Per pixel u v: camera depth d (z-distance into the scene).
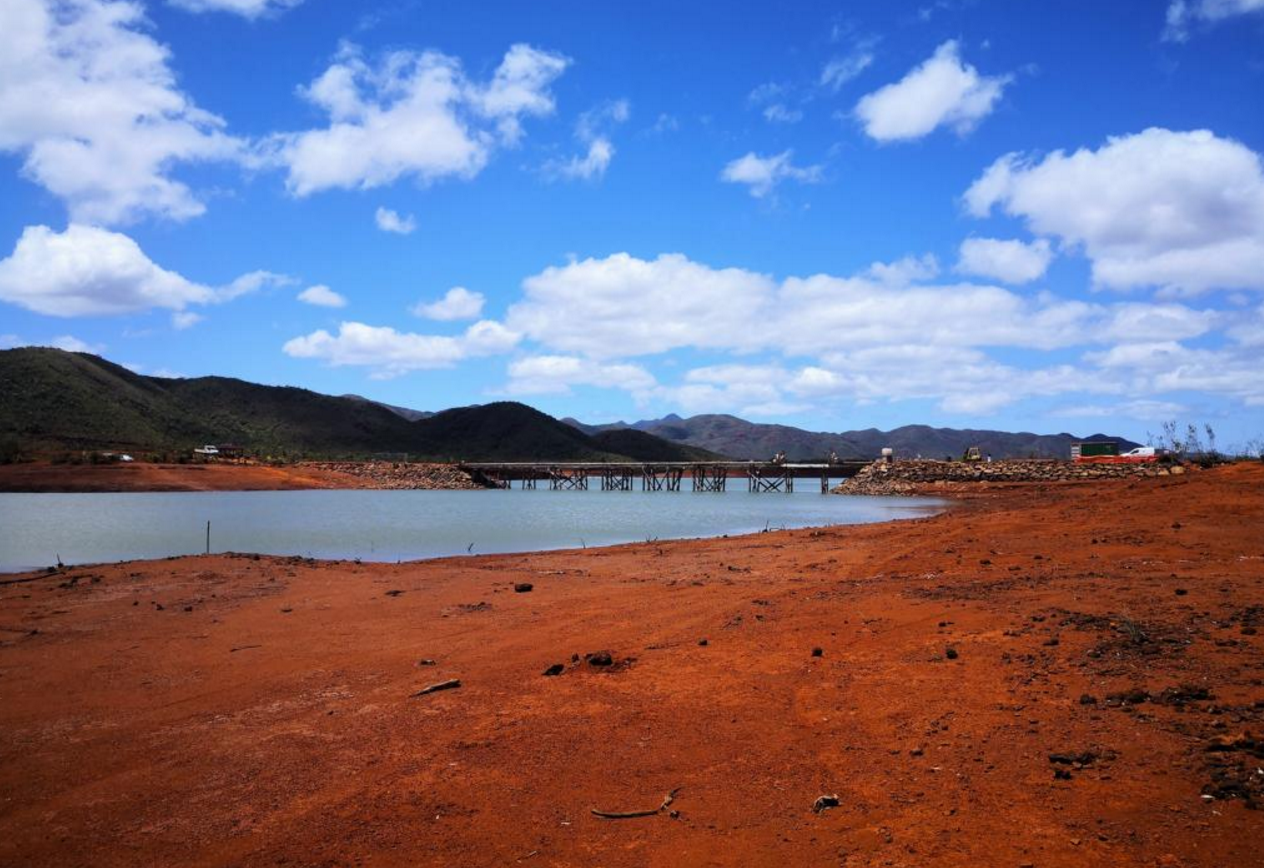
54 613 14.94
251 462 119.56
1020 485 74.38
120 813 6.41
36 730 8.43
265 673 10.55
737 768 6.86
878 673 9.09
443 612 14.68
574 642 11.88
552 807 6.29
